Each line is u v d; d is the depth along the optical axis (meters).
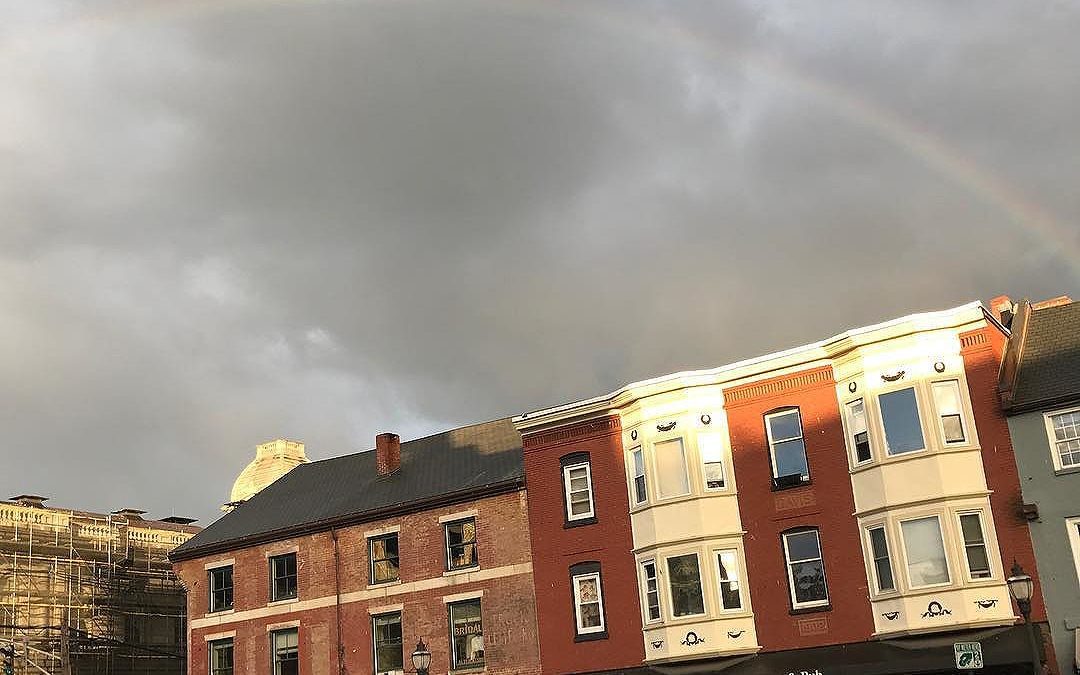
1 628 47.28
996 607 29.03
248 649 41.69
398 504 40.00
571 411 37.16
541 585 36.50
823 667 31.05
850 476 32.16
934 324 31.48
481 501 38.59
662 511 34.12
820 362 33.53
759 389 34.28
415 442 46.38
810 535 32.59
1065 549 28.95
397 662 38.69
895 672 30.03
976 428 30.70
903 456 30.91
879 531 31.20
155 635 53.84
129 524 56.16
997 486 30.11
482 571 37.78
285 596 41.75
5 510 49.53
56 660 48.22
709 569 33.03
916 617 29.72
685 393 34.84
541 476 37.59
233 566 43.28
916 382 31.30
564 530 36.56
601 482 36.28
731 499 33.75
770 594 32.53
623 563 35.16
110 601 52.03
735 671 32.28
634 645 34.22
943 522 29.95
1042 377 31.38
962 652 29.14
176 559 44.56
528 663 35.97
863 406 32.16
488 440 43.66
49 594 49.78
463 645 37.62
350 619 39.88
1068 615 28.44
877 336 31.92
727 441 34.38
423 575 38.94
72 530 51.75
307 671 40.16
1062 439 29.86
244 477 59.62
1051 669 28.22
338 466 47.66
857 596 31.27
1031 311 35.50
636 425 35.62
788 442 33.56
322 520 41.47
